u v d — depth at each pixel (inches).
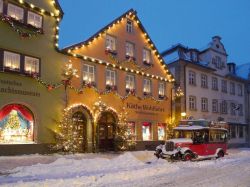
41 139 826.2
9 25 781.9
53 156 784.9
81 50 951.0
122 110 1063.6
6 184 394.3
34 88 821.9
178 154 770.8
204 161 781.3
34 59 833.5
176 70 1365.7
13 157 726.5
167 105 1254.9
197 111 1398.9
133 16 1143.6
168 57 1423.5
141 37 1175.0
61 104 882.8
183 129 830.5
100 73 1004.6
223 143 896.9
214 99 1529.3
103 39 1023.6
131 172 531.5
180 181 480.4
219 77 1590.8
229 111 1642.5
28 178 456.1
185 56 1418.6
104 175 488.7
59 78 885.8
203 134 824.3
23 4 817.5
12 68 774.5
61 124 868.0
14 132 782.5
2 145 748.6
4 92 756.6
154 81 1207.6
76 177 465.1
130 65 1112.8
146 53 1197.1
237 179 511.8
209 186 443.5
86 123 954.1
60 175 491.5
